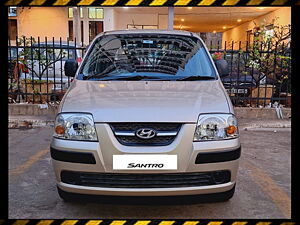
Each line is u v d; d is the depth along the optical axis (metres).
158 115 2.81
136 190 2.74
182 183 2.80
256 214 3.23
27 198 3.54
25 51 7.56
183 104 2.97
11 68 7.68
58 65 7.99
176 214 3.21
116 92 3.27
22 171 4.34
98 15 16.23
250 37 19.14
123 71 3.88
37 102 7.68
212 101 3.10
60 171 2.92
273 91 7.72
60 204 3.39
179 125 2.82
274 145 5.65
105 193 2.78
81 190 2.82
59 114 3.01
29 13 15.68
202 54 4.18
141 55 4.09
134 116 2.80
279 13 14.84
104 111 2.87
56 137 2.95
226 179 2.93
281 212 3.27
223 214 3.22
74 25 13.63
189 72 3.90
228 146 2.88
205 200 2.89
